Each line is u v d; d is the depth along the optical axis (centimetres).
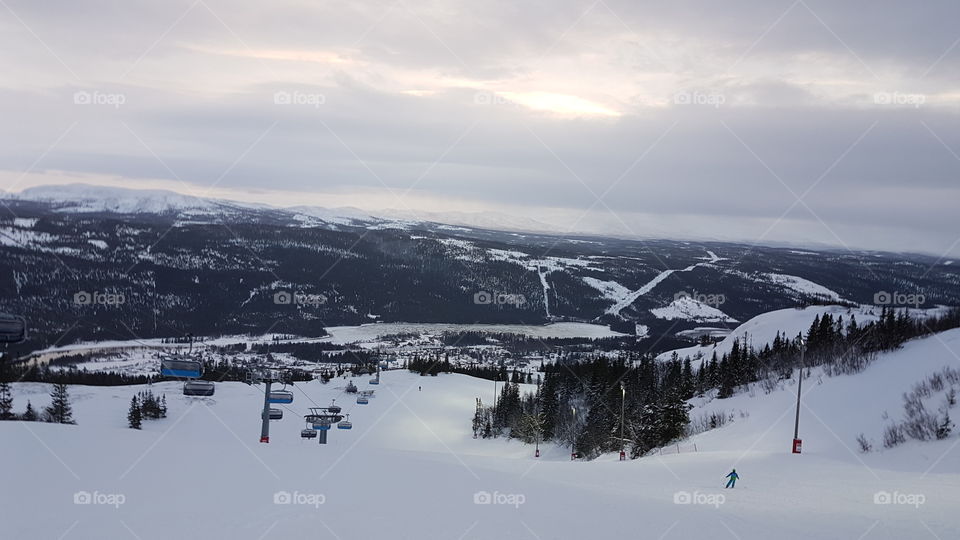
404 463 2805
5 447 2241
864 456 4044
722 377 8688
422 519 1627
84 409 9169
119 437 2791
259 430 8775
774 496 2433
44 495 1661
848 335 8169
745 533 1633
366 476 2300
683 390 8006
